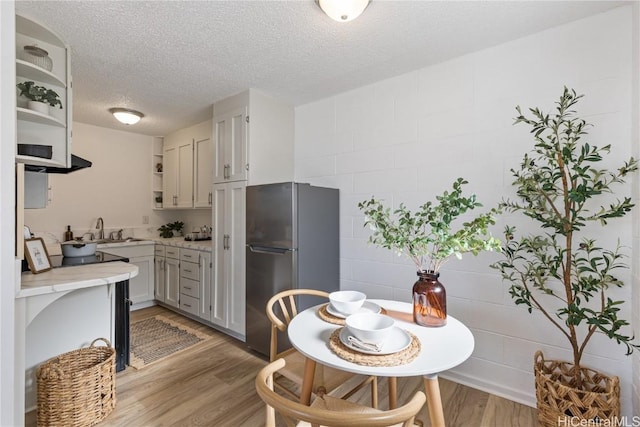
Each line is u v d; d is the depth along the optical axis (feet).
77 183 12.41
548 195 5.87
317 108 9.73
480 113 6.78
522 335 6.28
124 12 5.52
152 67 7.63
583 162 5.67
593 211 5.57
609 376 5.42
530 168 5.85
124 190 13.74
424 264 7.50
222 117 9.79
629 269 5.26
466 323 6.89
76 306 6.57
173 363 7.89
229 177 9.56
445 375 7.19
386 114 8.21
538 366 5.58
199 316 10.69
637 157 4.99
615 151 5.40
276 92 9.14
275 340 5.41
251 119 9.04
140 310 12.34
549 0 5.20
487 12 5.51
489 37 6.30
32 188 7.18
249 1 5.22
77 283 5.32
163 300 12.34
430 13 5.53
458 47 6.68
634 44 5.15
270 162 9.55
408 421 2.71
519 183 5.94
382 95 8.29
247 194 8.73
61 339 6.36
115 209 13.46
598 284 5.04
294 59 7.20
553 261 5.52
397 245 4.71
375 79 8.24
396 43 6.51
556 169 5.83
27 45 5.95
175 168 13.84
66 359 5.98
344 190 9.02
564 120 5.79
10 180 4.42
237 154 9.36
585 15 5.61
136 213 14.11
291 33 6.15
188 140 13.14
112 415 5.81
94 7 5.38
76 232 12.35
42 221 11.57
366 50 6.79
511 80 6.42
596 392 5.17
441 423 3.54
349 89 8.90
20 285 4.75
